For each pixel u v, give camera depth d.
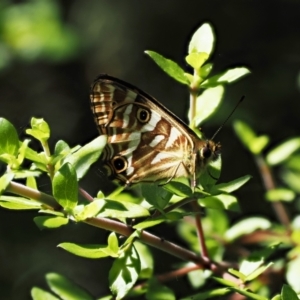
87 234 1.12
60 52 1.14
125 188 0.70
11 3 1.19
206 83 0.69
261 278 0.72
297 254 0.73
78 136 1.25
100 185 1.03
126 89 0.69
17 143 0.67
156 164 0.70
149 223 0.67
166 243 0.69
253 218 0.74
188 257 0.69
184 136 0.69
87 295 0.69
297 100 1.16
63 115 1.26
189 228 0.75
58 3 1.27
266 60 1.21
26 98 1.28
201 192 0.68
